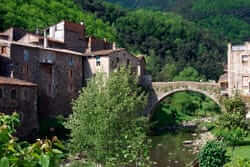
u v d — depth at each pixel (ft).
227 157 94.32
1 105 142.00
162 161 133.80
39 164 17.66
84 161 94.53
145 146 89.81
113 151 88.69
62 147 20.29
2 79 149.59
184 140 186.09
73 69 206.90
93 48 250.57
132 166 88.07
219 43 535.19
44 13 336.08
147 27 497.05
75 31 241.76
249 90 196.03
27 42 214.69
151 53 453.99
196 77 390.42
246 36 583.17
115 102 93.81
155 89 217.77
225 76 257.96
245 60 197.98
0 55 170.50
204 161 91.71
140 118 100.78
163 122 260.62
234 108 145.18
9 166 17.28
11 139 19.39
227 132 130.82
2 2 302.45
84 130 92.89
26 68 176.04
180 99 304.91
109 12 503.61
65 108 200.23
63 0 394.52
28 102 158.10
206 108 317.01
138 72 236.43
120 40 449.06
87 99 95.76
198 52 488.85
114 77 99.30
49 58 189.57
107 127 89.76
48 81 189.16
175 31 505.66
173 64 429.79
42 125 171.63
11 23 285.02
